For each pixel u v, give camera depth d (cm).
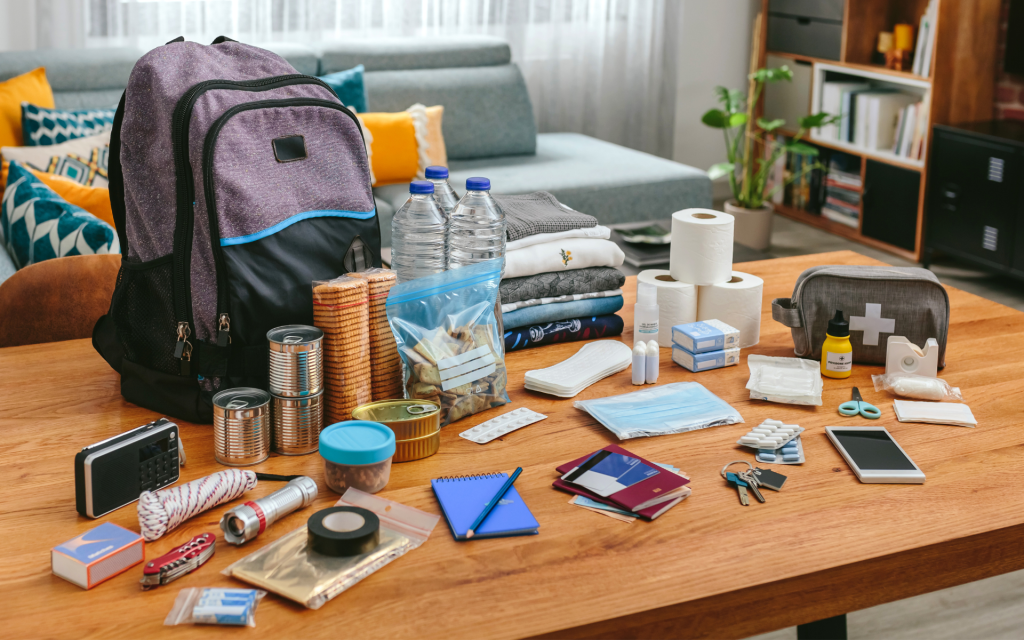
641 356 125
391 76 345
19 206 193
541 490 98
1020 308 322
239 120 108
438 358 112
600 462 102
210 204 104
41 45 341
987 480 101
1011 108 361
